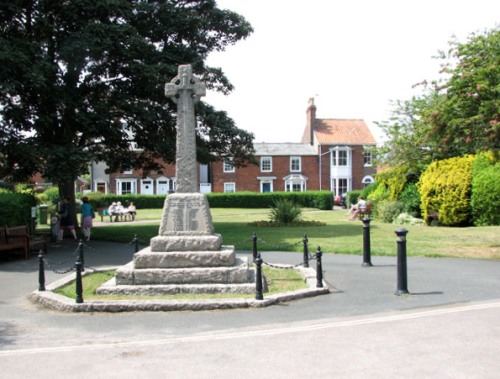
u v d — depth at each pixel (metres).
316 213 35.16
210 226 8.98
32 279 10.34
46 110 15.56
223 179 51.44
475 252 12.91
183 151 9.23
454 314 6.68
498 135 11.77
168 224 8.96
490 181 20.09
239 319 6.71
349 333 5.93
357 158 52.72
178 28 18.47
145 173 22.75
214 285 8.19
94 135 18.78
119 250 14.92
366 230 11.16
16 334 6.26
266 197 46.03
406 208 24.81
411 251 13.01
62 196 19.19
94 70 16.89
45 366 5.04
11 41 14.30
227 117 20.34
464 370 4.65
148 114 16.80
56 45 16.67
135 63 16.48
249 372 4.74
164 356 5.26
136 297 7.96
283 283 9.02
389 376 4.55
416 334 5.82
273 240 16.16
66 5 15.70
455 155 24.34
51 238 17.86
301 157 52.50
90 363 5.10
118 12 16.34
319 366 4.85
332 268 10.80
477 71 12.09
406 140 25.27
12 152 14.64
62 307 7.50
